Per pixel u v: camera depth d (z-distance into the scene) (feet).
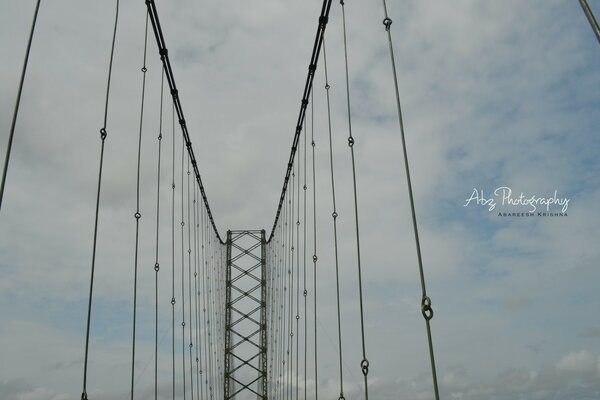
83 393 12.89
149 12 25.54
